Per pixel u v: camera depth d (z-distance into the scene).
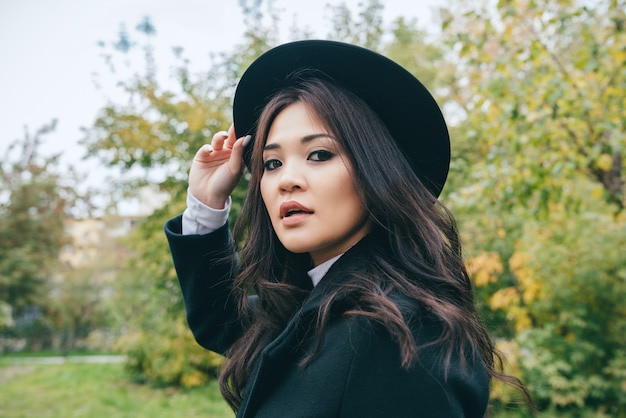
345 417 0.77
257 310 1.11
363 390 0.77
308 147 0.91
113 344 9.77
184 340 8.20
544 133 3.42
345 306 0.86
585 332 5.11
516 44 3.54
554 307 5.34
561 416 5.07
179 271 1.25
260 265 1.10
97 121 6.27
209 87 6.36
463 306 0.96
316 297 0.92
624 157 3.85
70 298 18.09
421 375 0.76
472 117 3.95
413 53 8.23
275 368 0.89
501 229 4.90
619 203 3.91
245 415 0.90
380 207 0.90
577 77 3.57
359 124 0.92
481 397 0.83
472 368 0.85
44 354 18.00
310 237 0.90
